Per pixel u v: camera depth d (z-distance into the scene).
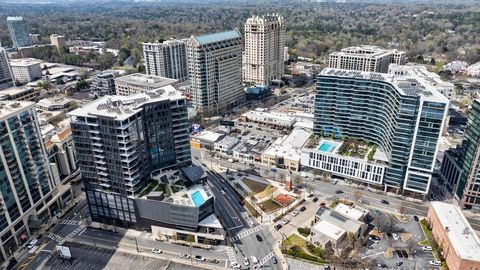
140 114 182.12
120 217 194.12
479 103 193.88
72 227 198.38
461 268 152.25
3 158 170.50
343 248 176.38
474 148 195.12
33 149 190.00
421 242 181.00
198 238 181.88
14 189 178.25
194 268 167.50
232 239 185.62
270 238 186.12
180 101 198.12
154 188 191.38
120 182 183.38
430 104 190.12
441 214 182.12
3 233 172.25
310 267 165.62
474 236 165.75
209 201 182.88
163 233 186.75
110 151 177.12
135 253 177.75
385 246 178.75
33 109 188.88
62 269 168.88
